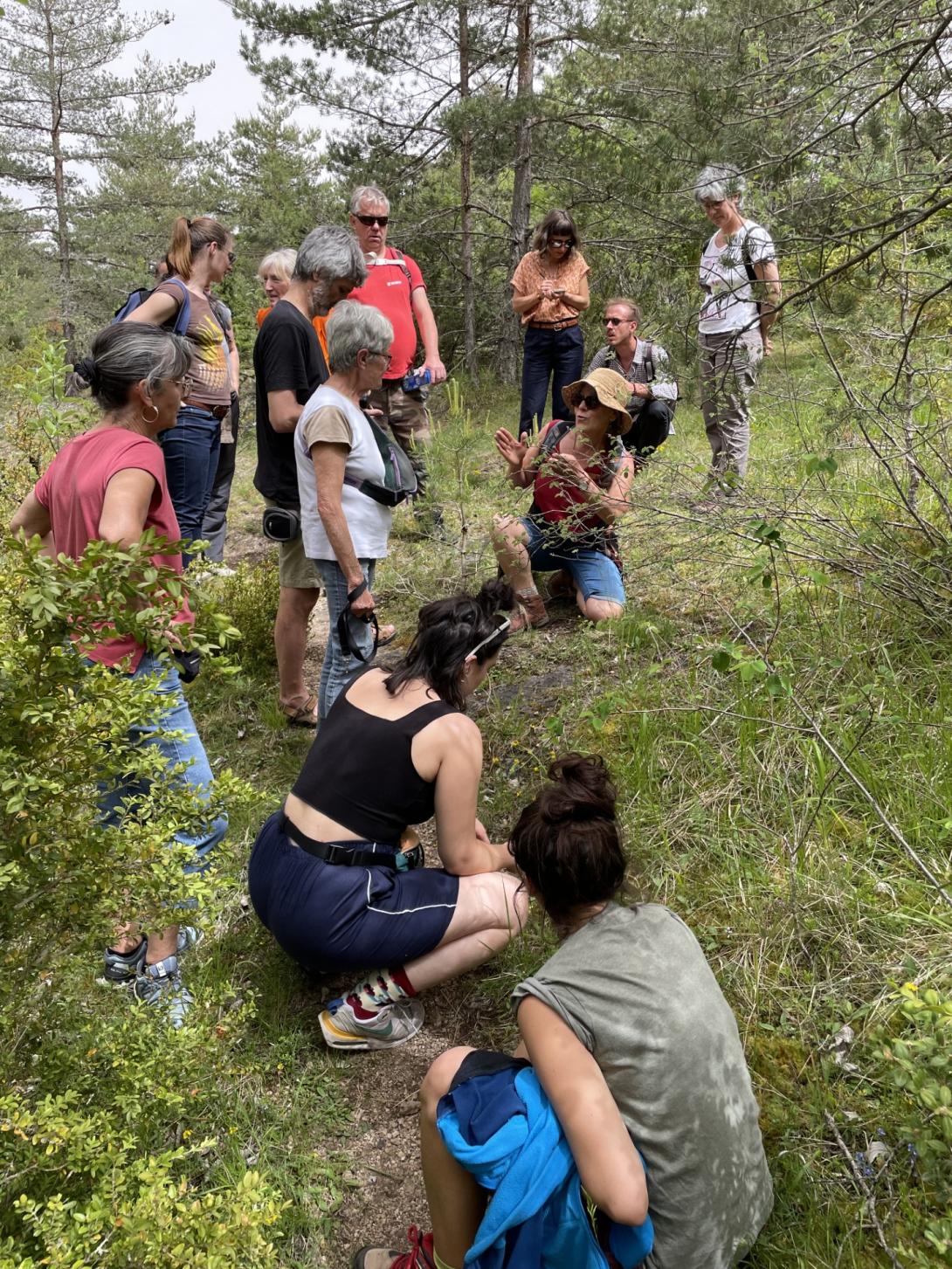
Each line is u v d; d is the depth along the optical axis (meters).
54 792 1.76
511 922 2.65
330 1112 2.50
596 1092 1.72
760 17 4.91
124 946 2.75
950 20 2.80
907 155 3.26
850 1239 1.87
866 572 3.66
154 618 1.77
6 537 1.67
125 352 2.48
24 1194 1.69
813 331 3.77
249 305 11.64
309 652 5.05
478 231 12.48
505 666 4.26
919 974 2.33
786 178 3.37
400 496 3.53
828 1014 2.37
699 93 3.87
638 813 3.10
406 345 5.78
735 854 2.85
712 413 4.21
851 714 3.16
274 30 10.77
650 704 3.52
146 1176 1.70
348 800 2.55
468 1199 1.87
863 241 3.24
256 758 4.14
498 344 12.21
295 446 3.53
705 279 3.93
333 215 13.51
